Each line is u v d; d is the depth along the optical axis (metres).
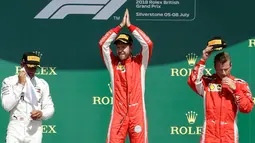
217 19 30.12
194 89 25.64
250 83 30.08
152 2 30.08
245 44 30.11
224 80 24.59
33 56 25.33
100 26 30.06
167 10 30.11
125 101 26.69
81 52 30.06
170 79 30.17
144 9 30.08
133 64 26.97
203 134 25.19
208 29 30.11
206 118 25.17
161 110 30.16
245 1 30.09
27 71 25.66
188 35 30.12
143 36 26.69
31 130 25.42
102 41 26.84
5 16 29.86
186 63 30.12
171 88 30.16
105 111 30.19
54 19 29.98
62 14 30.00
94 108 30.14
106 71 30.17
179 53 30.12
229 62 24.86
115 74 26.95
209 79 25.52
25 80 25.30
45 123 30.02
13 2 29.88
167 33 30.11
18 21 29.91
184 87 30.16
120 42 26.48
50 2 29.95
